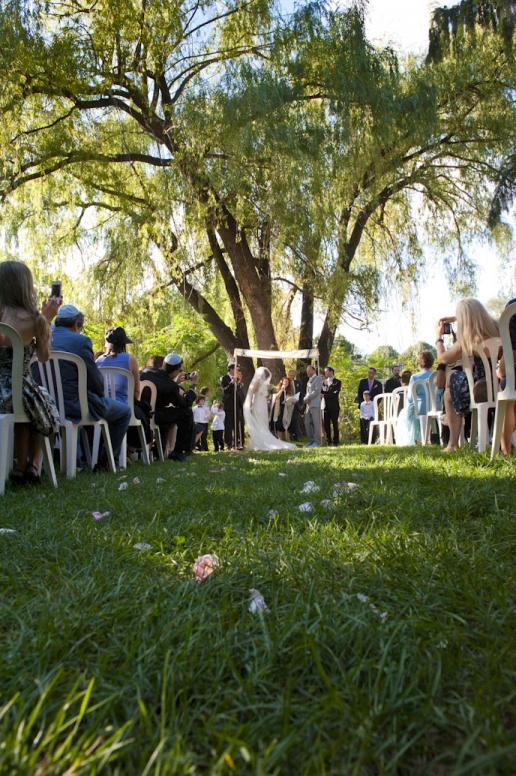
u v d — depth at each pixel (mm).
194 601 2090
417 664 1555
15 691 1485
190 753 1198
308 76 20219
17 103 19500
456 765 1193
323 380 21328
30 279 5535
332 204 20109
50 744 1252
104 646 1794
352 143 19469
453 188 25672
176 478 6430
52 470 5793
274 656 1622
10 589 2299
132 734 1295
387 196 23938
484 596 2094
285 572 2365
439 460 6688
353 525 3209
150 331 24656
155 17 21062
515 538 2826
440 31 16812
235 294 24188
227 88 19125
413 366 33906
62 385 7020
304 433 23781
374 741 1279
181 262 21703
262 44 21688
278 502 4176
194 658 1605
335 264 20797
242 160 18875
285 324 26188
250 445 18375
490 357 7328
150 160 22625
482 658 1659
